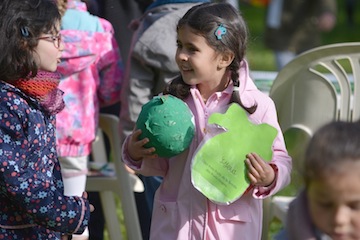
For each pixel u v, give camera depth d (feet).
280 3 60.49
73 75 27.17
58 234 21.50
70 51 26.71
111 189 29.12
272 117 20.97
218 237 20.29
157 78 26.50
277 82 25.81
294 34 60.64
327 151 14.11
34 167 19.94
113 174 29.45
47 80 20.34
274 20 60.59
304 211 15.05
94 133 27.50
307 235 14.94
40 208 19.75
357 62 24.95
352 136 14.19
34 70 20.11
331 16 61.36
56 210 19.98
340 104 25.14
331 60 25.09
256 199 20.84
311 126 25.48
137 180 30.07
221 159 19.84
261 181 19.90
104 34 27.84
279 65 60.80
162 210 20.93
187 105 20.75
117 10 31.14
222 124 19.92
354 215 14.08
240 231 20.48
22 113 19.74
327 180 14.05
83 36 27.07
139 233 29.14
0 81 20.18
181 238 20.36
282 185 20.25
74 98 27.09
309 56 25.18
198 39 20.29
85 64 27.09
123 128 26.89
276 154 20.66
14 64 19.90
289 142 35.55
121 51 31.19
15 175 19.45
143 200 30.22
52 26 20.48
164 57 25.79
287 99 25.86
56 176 21.03
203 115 20.65
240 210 20.48
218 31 20.24
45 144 20.35
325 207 14.28
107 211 29.60
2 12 20.12
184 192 20.56
